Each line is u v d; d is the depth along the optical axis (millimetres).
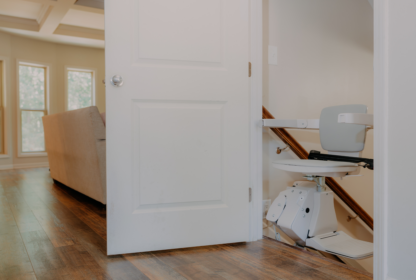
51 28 5777
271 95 2248
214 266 1469
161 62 1668
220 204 1765
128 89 1611
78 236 1949
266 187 2207
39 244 1795
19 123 6289
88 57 7129
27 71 6488
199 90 1720
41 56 6555
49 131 3982
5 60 6059
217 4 1753
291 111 2340
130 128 1617
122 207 1607
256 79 1922
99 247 1743
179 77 1688
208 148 1735
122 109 1604
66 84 6883
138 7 1625
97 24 6133
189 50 1706
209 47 1738
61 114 3301
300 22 2377
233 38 1778
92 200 3086
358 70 2678
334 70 2553
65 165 3539
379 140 1127
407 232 1060
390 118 1106
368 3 2738
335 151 1981
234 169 1779
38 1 4727
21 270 1426
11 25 5707
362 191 2732
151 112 1648
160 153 1662
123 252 1611
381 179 1120
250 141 1891
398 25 1085
